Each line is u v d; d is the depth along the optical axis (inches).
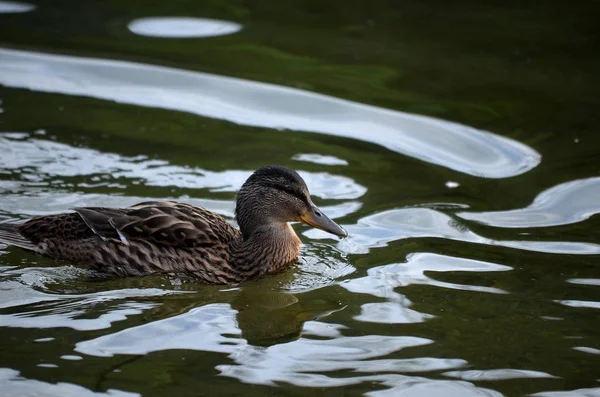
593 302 453.4
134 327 429.7
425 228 531.2
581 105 687.7
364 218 542.6
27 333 418.9
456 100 695.1
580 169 597.9
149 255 487.2
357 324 435.5
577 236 520.7
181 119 654.5
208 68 730.2
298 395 374.0
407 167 604.1
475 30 818.2
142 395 371.2
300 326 434.9
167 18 824.3
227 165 596.4
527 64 753.0
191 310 451.2
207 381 383.9
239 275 494.6
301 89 703.1
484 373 392.5
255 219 507.2
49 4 839.7
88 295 462.3
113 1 857.5
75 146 606.5
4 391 370.9
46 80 697.0
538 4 868.6
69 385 377.1
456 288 467.8
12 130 619.2
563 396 376.2
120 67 722.8
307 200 507.2
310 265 503.8
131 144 614.9
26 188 551.5
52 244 491.8
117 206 536.7
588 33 809.5
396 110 676.7
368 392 377.4
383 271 487.2
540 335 423.5
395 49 778.8
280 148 621.9
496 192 573.3
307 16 844.0
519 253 503.8
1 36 762.2
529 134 646.5
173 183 570.9
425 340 419.8
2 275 476.1
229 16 836.0
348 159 611.5
